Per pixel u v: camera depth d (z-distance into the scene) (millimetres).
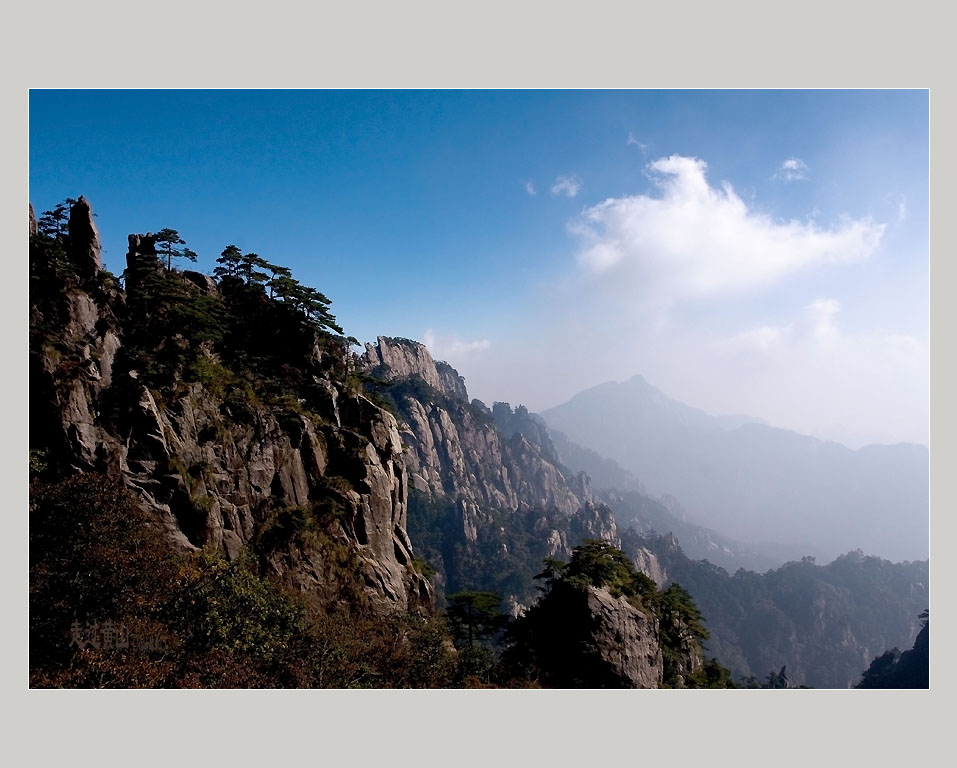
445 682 41062
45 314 43125
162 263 57219
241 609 32500
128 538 32375
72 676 23734
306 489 53906
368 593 50844
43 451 37750
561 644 51062
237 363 56562
